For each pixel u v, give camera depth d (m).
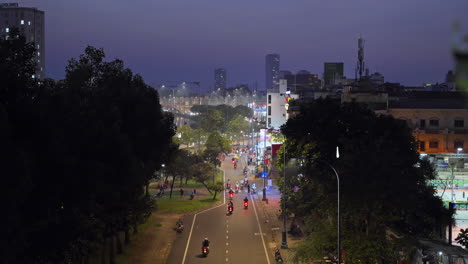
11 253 27.14
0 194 25.97
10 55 33.25
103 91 48.03
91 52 54.09
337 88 147.75
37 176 31.53
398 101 83.25
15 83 31.39
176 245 59.38
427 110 76.19
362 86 91.06
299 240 60.62
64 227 32.94
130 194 47.72
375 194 38.78
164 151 58.59
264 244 59.47
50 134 32.38
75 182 34.25
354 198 39.41
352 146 43.75
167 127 59.62
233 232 66.44
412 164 44.03
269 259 52.53
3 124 26.58
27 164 27.50
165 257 53.75
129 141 44.59
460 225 44.72
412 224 43.38
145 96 55.97
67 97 36.72
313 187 47.84
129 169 42.75
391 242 40.72
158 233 65.62
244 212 82.00
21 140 31.31
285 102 136.88
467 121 75.69
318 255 40.69
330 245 40.09
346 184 39.81
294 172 47.03
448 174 60.28
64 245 33.72
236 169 143.12
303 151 49.28
